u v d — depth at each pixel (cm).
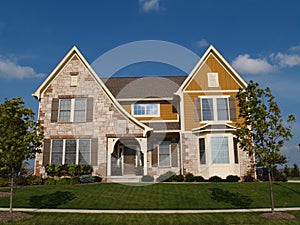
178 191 1739
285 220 1205
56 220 1195
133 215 1281
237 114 2442
